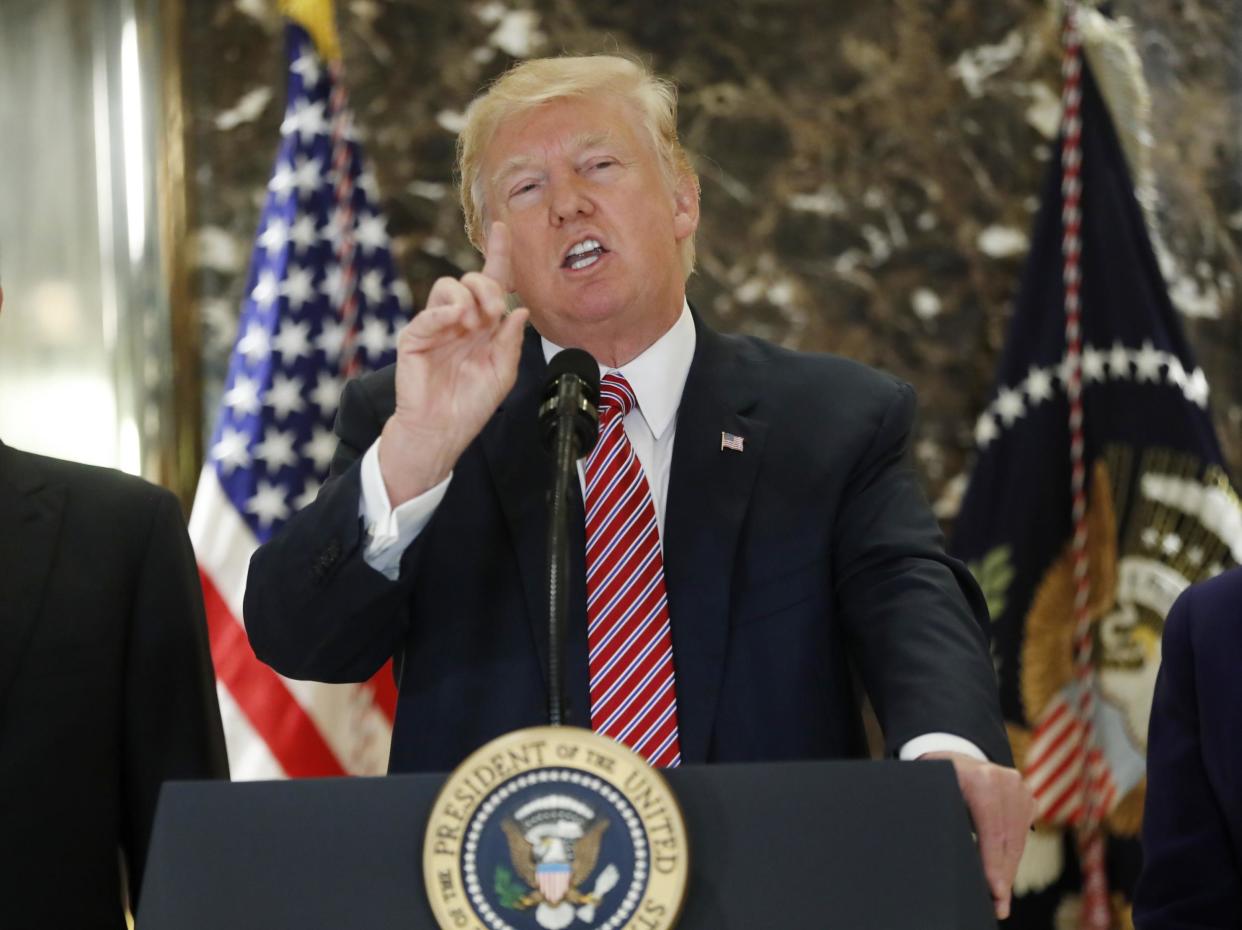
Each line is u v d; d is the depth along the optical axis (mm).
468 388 3236
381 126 8078
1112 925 7578
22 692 4188
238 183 7832
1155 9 8688
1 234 7477
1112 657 7715
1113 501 7820
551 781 2301
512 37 8258
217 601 7000
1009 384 8000
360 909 2316
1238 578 4988
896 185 8438
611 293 3887
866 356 8297
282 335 7363
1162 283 8055
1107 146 8211
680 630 3535
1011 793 2844
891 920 2309
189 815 2391
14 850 4043
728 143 8375
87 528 4477
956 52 8562
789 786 2396
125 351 7555
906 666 3250
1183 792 4801
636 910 2250
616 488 3723
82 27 7703
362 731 7023
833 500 3738
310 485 7238
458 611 3652
